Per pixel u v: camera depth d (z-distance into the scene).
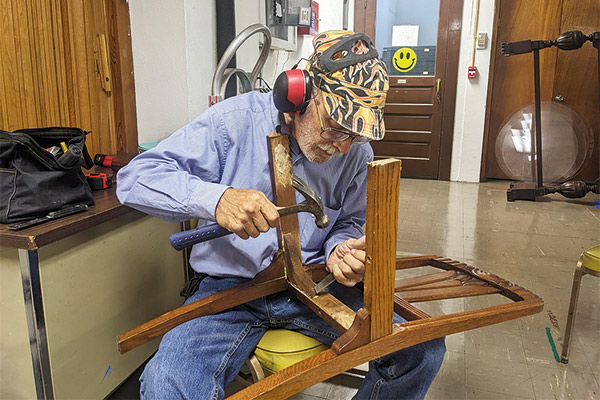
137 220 1.30
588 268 1.57
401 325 0.79
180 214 0.86
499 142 4.08
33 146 1.02
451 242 2.85
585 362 1.68
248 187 1.03
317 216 0.83
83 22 1.59
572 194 3.74
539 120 3.72
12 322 1.03
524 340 1.81
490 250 2.72
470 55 4.27
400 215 3.39
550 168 4.02
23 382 1.06
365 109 0.81
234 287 0.97
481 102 4.34
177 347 0.90
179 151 0.96
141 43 1.75
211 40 1.88
